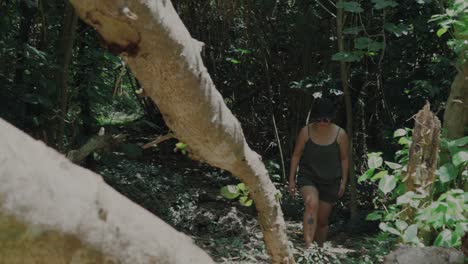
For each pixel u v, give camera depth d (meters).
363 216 8.59
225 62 12.91
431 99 9.34
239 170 1.88
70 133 8.73
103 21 1.20
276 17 12.02
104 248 0.63
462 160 4.42
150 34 1.25
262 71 12.62
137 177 9.33
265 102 12.65
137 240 0.67
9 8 7.97
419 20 8.84
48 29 8.77
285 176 10.60
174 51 1.32
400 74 9.87
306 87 9.38
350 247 7.41
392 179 4.50
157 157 12.49
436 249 3.74
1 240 0.56
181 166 11.92
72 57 8.73
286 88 12.27
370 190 9.78
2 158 0.57
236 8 12.13
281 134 12.41
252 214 8.92
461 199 4.14
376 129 10.70
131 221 0.67
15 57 7.83
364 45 6.86
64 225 0.59
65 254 0.60
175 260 0.71
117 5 1.16
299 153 6.74
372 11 8.62
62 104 7.53
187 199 8.84
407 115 9.80
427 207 4.23
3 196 0.56
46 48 8.12
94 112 11.62
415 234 4.12
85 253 0.61
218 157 1.74
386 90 9.95
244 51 11.28
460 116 5.52
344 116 10.62
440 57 8.51
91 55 8.48
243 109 12.91
